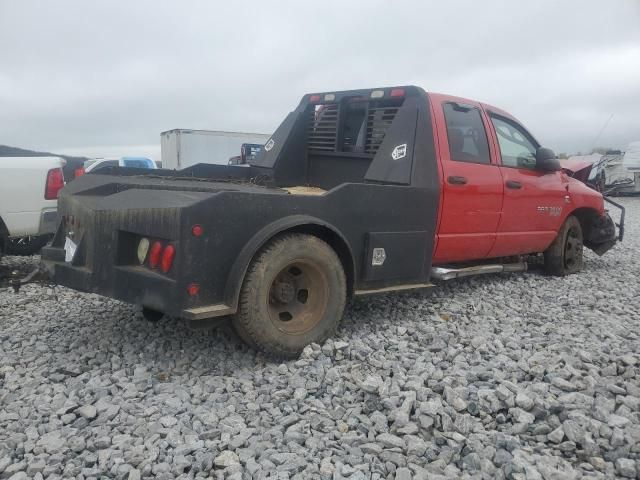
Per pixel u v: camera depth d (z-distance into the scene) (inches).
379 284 186.7
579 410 123.5
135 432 117.5
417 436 117.1
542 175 261.6
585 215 306.5
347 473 104.0
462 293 237.3
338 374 144.1
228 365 154.0
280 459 107.4
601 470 106.3
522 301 228.4
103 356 160.2
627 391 133.7
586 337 178.7
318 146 243.9
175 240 138.2
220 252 143.9
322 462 107.2
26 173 265.4
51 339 177.5
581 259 301.0
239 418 124.4
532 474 100.8
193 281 139.8
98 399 133.4
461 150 216.7
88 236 160.7
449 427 118.5
